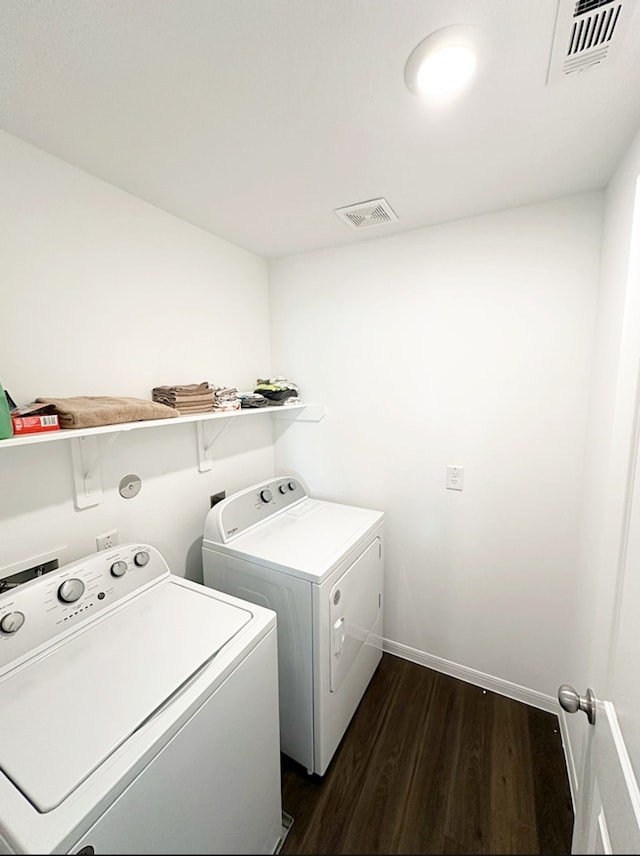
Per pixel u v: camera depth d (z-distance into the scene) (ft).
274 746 3.90
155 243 5.18
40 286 3.95
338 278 6.73
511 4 2.35
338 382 6.97
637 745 1.97
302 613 4.57
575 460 5.20
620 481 2.58
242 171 4.29
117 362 4.78
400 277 6.16
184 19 2.43
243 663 3.39
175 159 4.05
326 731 4.71
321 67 2.82
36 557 3.98
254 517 5.90
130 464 4.95
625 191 3.78
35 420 3.22
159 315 5.31
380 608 6.47
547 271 5.10
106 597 3.88
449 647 6.44
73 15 2.39
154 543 5.33
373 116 3.37
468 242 5.57
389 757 4.94
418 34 2.56
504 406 5.58
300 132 3.61
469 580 6.14
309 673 4.60
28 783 2.27
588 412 5.01
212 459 6.28
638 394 2.30
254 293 7.15
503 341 5.49
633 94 3.07
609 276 4.28
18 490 3.81
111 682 2.94
